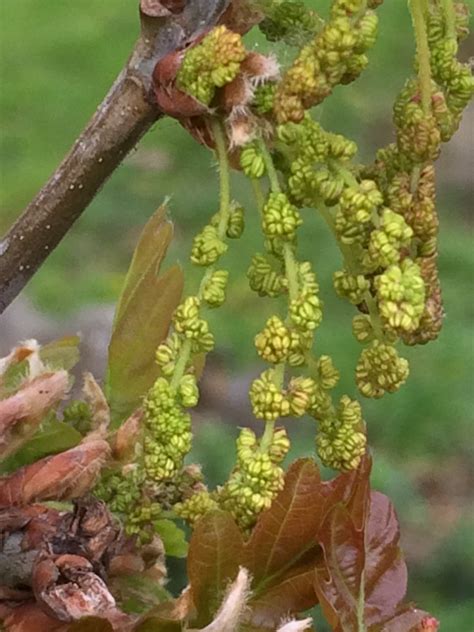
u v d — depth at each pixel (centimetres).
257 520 10
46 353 13
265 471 9
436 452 54
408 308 9
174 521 12
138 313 12
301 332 9
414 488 51
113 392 12
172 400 9
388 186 9
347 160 9
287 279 9
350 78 9
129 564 10
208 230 9
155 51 10
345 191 9
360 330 9
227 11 10
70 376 11
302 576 10
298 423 49
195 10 10
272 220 9
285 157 9
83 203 11
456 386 56
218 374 57
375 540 10
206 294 9
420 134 9
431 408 55
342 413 9
